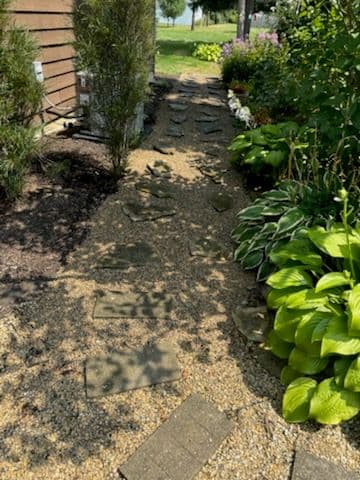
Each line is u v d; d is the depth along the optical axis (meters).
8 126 2.58
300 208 2.48
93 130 4.16
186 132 5.00
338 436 1.52
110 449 1.42
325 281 1.75
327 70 2.73
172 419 1.54
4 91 2.54
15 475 1.32
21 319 1.94
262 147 3.54
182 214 3.09
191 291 2.26
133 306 2.10
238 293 2.27
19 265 2.32
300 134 3.15
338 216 2.38
